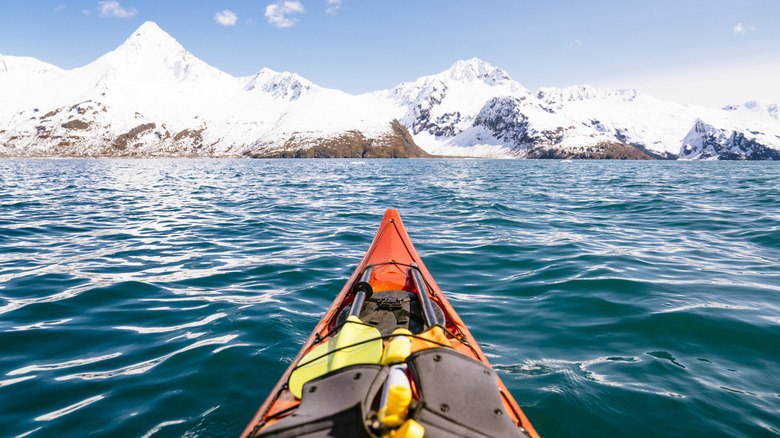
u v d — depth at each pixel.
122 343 5.73
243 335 5.91
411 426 2.31
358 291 5.20
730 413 4.08
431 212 17.83
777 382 4.59
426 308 4.57
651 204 19.89
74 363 5.18
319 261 10.15
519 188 30.69
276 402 3.30
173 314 6.77
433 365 2.96
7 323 6.39
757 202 20.34
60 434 3.89
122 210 19.27
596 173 56.38
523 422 3.14
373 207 20.17
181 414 4.19
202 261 10.20
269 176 51.34
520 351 5.36
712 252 10.31
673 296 7.07
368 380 2.83
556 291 7.50
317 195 26.73
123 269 9.49
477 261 9.77
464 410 2.67
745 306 6.59
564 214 16.94
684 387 4.50
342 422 2.52
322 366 3.49
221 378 4.82
